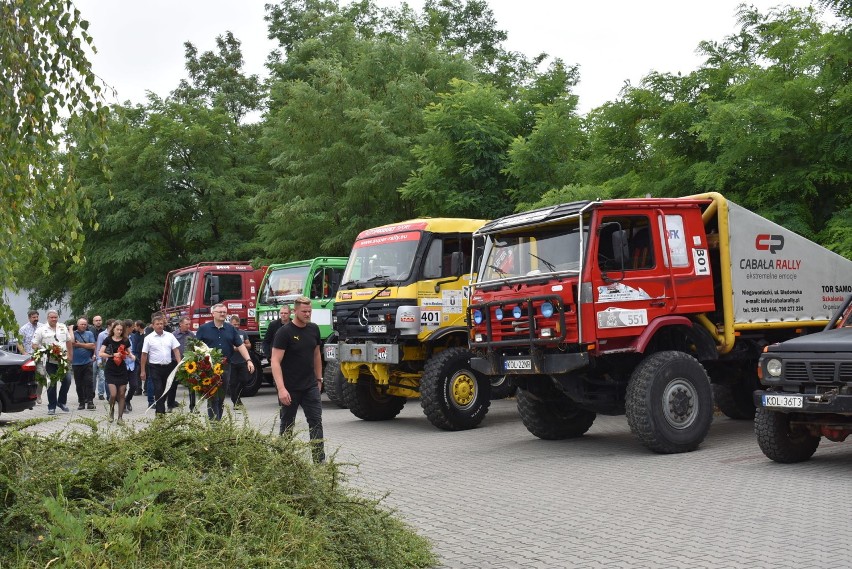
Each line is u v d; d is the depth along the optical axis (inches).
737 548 250.8
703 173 629.9
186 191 1368.1
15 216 256.2
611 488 352.5
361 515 232.7
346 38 1282.0
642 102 716.7
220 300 922.1
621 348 444.1
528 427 507.5
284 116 1040.2
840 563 231.8
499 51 1616.6
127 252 1311.5
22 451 199.3
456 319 583.2
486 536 278.4
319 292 785.6
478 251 571.8
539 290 446.6
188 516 187.2
